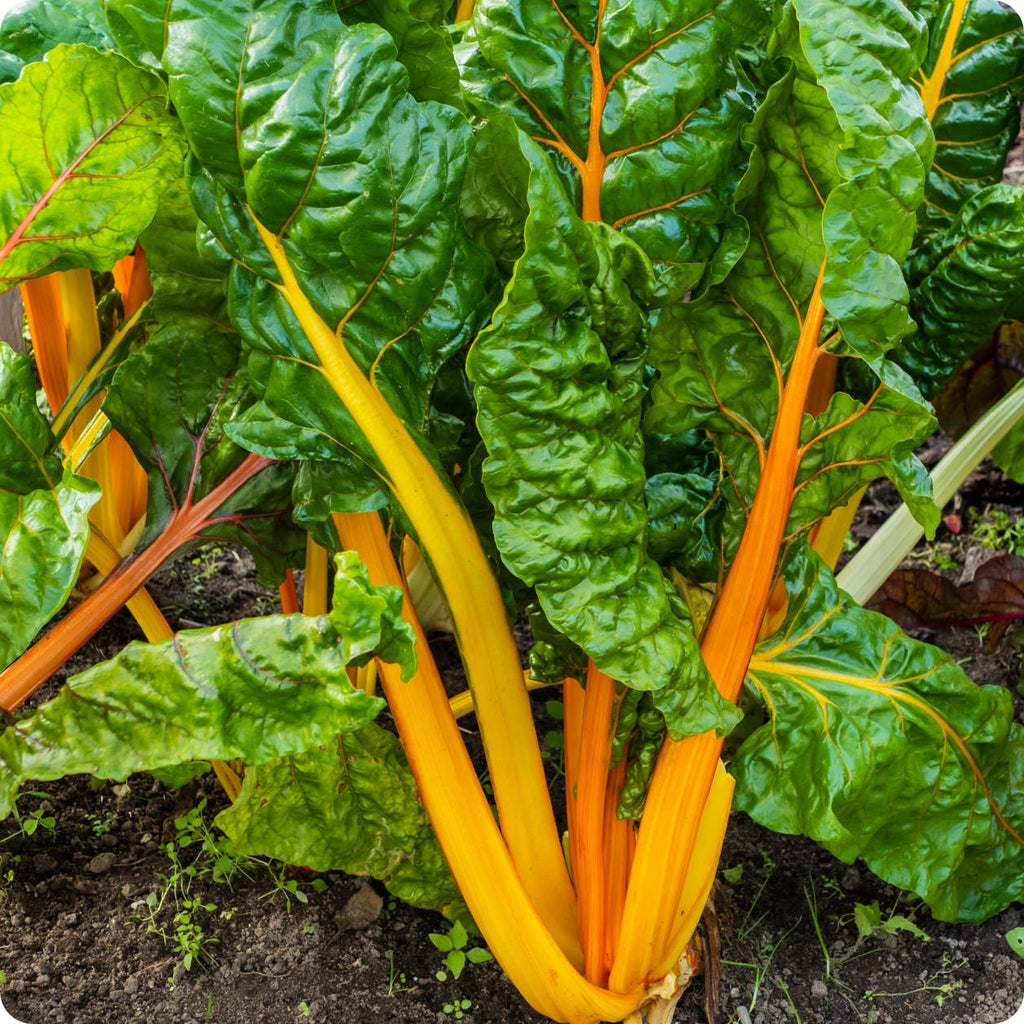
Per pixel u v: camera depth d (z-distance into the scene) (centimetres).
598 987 74
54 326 88
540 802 74
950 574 111
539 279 60
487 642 70
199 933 80
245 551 112
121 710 62
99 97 64
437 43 64
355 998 78
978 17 83
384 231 62
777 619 83
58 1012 76
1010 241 76
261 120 60
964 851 80
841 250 63
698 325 70
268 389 66
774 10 68
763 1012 79
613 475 64
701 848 74
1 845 85
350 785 76
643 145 68
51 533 64
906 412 66
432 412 72
